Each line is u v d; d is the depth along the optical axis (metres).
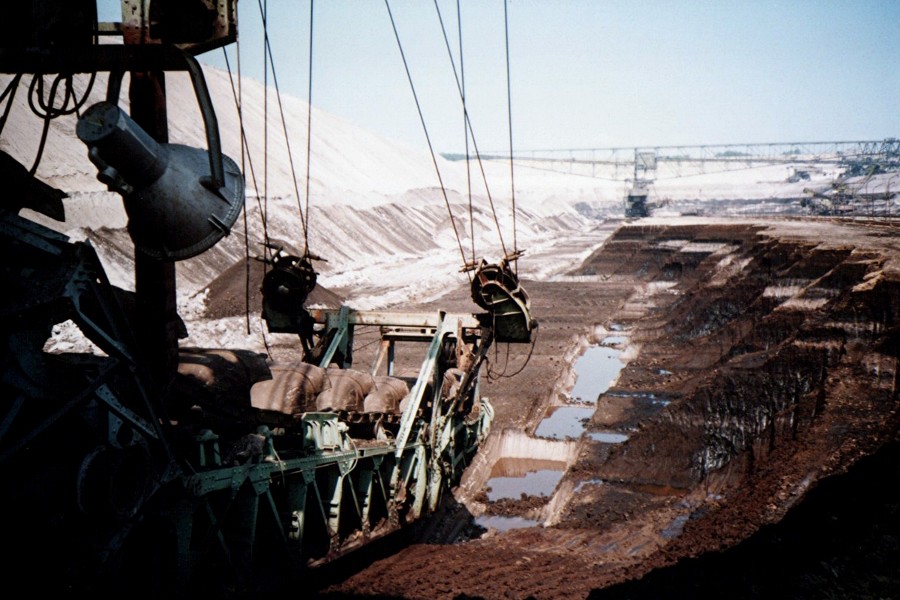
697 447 18.58
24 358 6.07
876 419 15.74
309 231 58.69
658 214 147.12
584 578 11.21
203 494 7.65
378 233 73.00
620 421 23.16
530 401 24.59
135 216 7.04
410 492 13.50
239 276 34.12
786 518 11.99
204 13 7.74
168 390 8.16
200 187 7.12
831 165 156.88
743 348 26.41
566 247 93.06
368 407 12.02
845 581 8.36
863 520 10.27
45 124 6.95
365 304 39.72
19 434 6.46
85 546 6.54
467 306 41.38
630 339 37.19
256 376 9.72
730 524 13.47
